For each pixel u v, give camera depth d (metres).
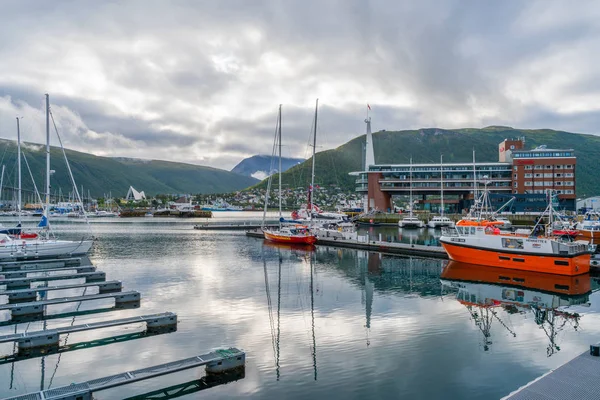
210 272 51.31
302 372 22.30
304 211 117.69
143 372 20.33
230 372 22.16
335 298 38.12
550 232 55.44
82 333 28.16
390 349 25.58
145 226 152.62
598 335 28.20
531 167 154.38
